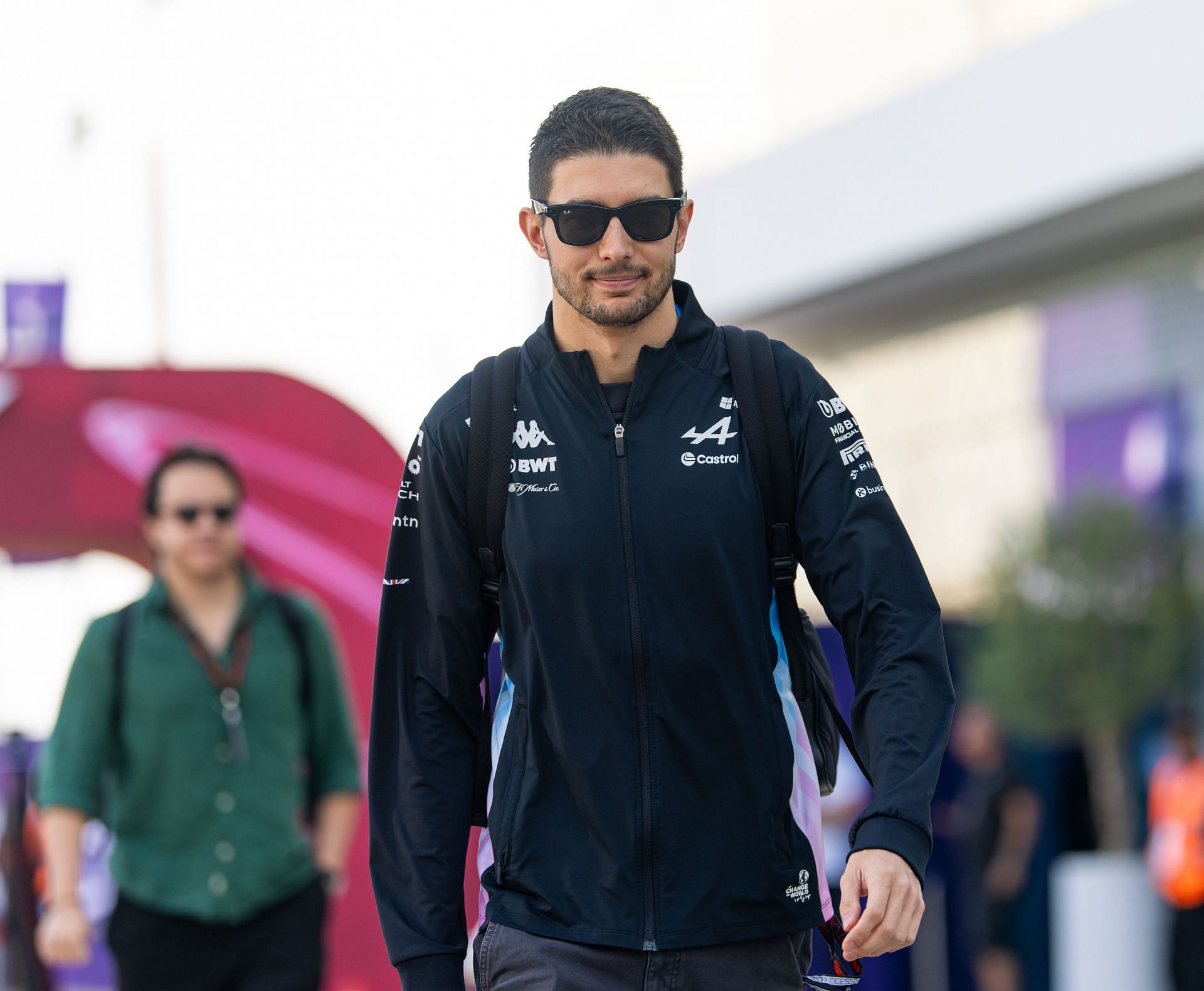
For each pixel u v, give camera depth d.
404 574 5.43
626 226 5.05
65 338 14.24
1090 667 20.45
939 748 4.79
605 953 4.97
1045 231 23.56
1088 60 22.06
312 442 14.06
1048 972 19.94
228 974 9.22
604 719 5.02
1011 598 21.27
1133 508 21.56
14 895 11.65
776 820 5.07
